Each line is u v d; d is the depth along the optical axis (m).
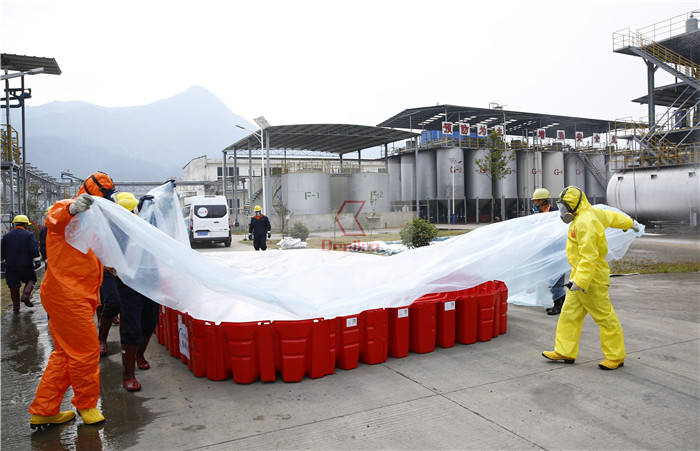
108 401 3.88
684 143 27.83
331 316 4.54
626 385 4.07
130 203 4.60
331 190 41.22
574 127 48.78
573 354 4.65
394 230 34.72
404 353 4.97
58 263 3.36
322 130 35.12
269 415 3.54
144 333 4.60
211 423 3.41
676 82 30.06
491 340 5.59
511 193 45.25
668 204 23.50
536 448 2.98
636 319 6.44
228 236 22.14
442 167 43.28
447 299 5.33
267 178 32.56
